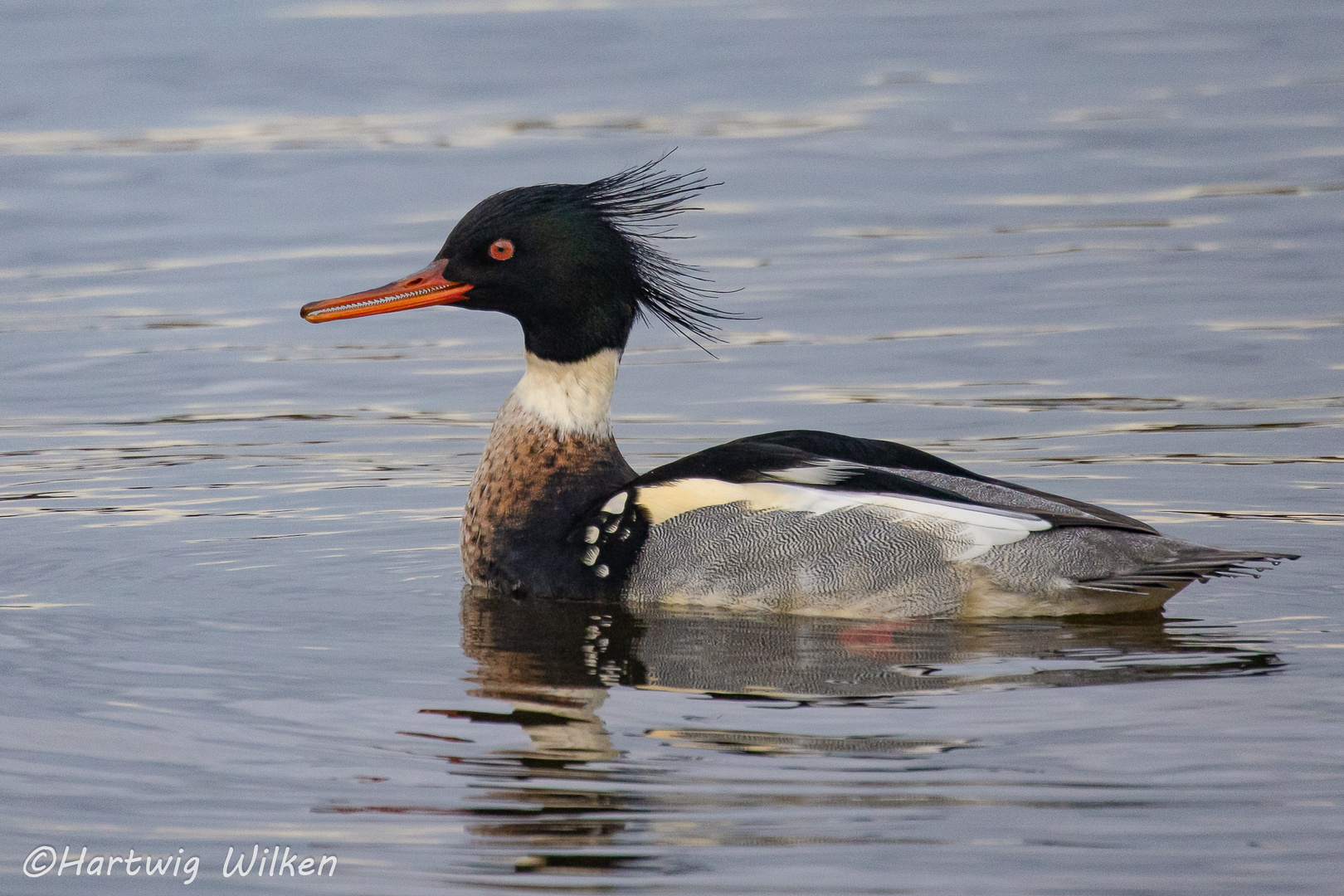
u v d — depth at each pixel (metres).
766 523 11.77
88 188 25.91
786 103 29.72
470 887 7.95
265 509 14.52
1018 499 12.02
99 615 11.74
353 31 35.44
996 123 28.42
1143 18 35.75
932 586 11.50
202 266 22.55
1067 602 11.52
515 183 25.23
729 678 10.36
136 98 30.52
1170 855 8.04
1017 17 36.16
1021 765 8.96
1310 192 24.27
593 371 12.86
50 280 22.20
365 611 11.86
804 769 8.95
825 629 11.36
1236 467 15.17
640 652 10.87
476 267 12.98
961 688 10.10
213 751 9.38
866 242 23.11
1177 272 21.33
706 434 16.50
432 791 8.83
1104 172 25.73
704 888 7.86
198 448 16.31
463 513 13.67
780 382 18.09
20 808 8.77
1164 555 11.33
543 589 12.22
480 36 34.97
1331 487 14.59
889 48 33.66
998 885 7.82
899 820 8.39
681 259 22.50
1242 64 31.58
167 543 13.54
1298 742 9.18
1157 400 17.17
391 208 24.59
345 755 9.27
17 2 37.84
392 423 17.14
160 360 19.22
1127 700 9.82
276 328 20.44
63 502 14.68
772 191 25.23
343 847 8.30
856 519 11.63
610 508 12.23
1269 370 17.92
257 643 11.12
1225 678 10.21
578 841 8.27
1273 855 8.02
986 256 22.31
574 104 29.94
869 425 16.64
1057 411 16.92
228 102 30.34
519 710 9.84
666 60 32.81
